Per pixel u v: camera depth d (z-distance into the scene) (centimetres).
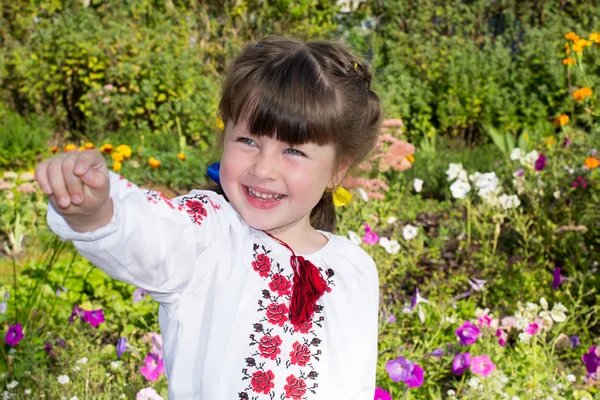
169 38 918
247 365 157
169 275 139
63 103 926
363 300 179
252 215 160
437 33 973
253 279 162
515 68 912
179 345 154
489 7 1010
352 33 988
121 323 396
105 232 124
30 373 314
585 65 809
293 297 163
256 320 160
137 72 852
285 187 157
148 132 823
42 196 607
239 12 962
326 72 162
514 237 525
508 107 866
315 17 991
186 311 154
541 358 353
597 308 411
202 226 148
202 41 981
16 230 520
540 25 1005
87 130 863
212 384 152
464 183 491
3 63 900
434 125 918
